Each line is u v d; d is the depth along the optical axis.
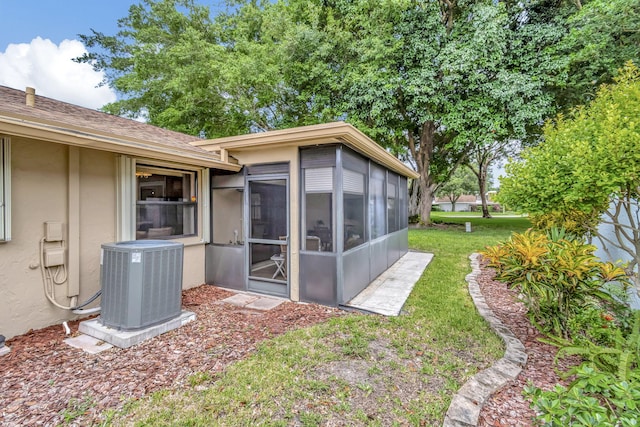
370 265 5.44
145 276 3.18
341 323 3.58
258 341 3.12
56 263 3.42
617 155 2.45
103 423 1.94
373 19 11.14
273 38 13.48
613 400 1.63
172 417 2.01
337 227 4.17
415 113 12.66
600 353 2.22
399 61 11.62
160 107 14.32
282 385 2.37
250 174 4.84
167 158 3.96
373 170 5.69
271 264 4.71
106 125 4.21
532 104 10.29
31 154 3.24
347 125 3.66
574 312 3.20
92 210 3.79
